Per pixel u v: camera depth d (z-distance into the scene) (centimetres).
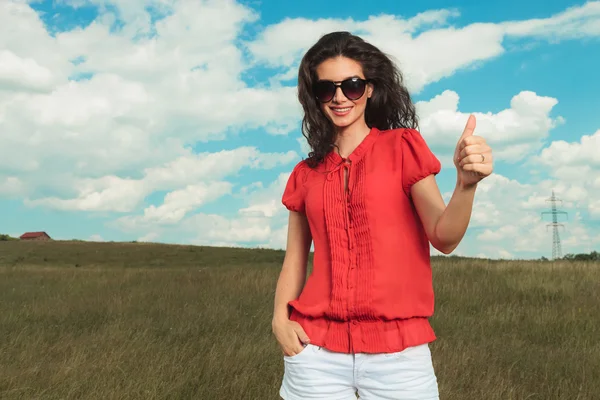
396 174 179
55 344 614
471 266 1412
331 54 194
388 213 178
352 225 182
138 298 1026
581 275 1248
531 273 1241
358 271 179
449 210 155
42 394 438
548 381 501
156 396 435
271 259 3203
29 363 525
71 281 1359
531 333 737
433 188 174
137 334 655
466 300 973
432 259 1841
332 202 187
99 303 965
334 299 181
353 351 178
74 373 482
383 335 175
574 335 716
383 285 175
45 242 4181
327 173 193
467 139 141
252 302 957
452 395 446
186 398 443
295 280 211
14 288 1199
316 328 187
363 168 183
